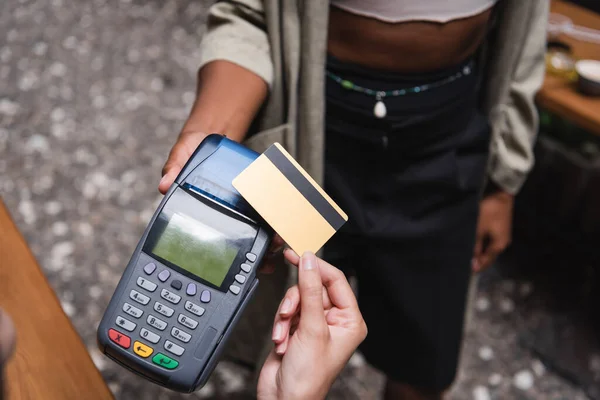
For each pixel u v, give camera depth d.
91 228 1.96
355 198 1.04
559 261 1.99
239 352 1.29
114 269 1.85
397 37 0.91
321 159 0.99
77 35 2.84
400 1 0.88
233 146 0.68
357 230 1.04
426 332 1.16
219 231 0.64
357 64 0.95
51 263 1.85
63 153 2.22
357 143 0.99
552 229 2.00
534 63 1.09
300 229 0.63
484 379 1.69
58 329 0.66
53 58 2.68
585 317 1.85
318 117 0.95
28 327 0.66
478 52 1.08
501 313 1.85
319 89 0.93
